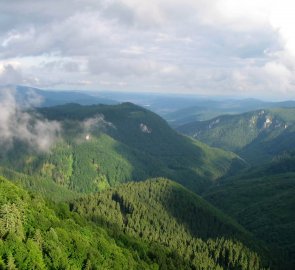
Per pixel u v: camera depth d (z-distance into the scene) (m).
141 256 196.50
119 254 170.50
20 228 137.00
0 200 149.75
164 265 195.38
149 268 181.50
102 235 186.00
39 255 131.12
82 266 146.50
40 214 160.38
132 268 167.88
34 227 148.50
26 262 125.12
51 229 146.62
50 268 132.50
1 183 173.00
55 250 137.38
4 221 133.62
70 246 150.00
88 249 154.62
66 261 139.50
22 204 157.00
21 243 129.38
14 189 173.62
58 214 188.62
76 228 173.75
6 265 119.62
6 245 125.81
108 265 156.38
